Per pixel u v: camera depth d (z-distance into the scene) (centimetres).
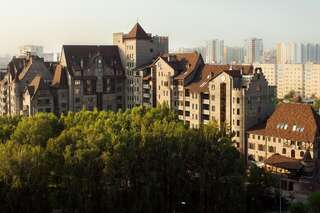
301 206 13150
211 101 19925
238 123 18988
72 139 14388
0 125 17438
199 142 14425
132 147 13538
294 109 18125
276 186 15288
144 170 13575
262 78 19200
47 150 13312
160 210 13612
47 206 12975
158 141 14025
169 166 13850
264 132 18262
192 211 14250
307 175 16575
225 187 13875
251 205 14725
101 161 13212
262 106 19288
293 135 17450
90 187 13125
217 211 14025
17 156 12769
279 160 17175
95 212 13175
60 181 13500
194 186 14088
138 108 18950
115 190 13012
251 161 18488
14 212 12612
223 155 14112
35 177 12781
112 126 16175
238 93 18825
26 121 16612
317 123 17388
